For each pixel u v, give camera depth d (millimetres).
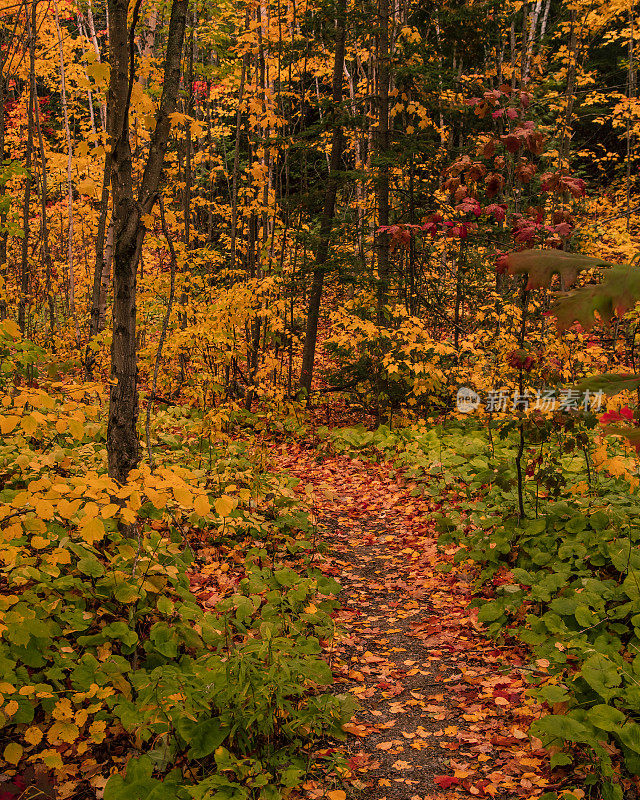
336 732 3236
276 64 11094
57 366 4902
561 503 4836
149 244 8727
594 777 2617
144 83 7508
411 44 9109
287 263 11258
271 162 9820
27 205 7789
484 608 4207
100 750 2938
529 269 1258
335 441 8789
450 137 10156
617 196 12961
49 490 2721
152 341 9555
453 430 8375
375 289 9523
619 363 8102
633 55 11938
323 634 4004
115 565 3592
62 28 10742
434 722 3402
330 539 5977
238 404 9391
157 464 5570
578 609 3592
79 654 3275
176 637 3510
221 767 2730
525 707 3350
